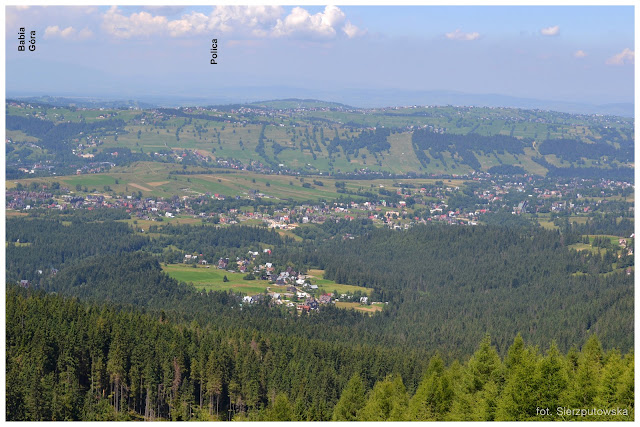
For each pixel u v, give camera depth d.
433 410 120.81
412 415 119.69
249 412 150.25
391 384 137.00
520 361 125.81
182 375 155.62
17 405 128.38
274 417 133.00
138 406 151.00
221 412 153.88
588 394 110.75
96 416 135.88
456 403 119.31
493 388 119.56
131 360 151.00
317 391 152.75
